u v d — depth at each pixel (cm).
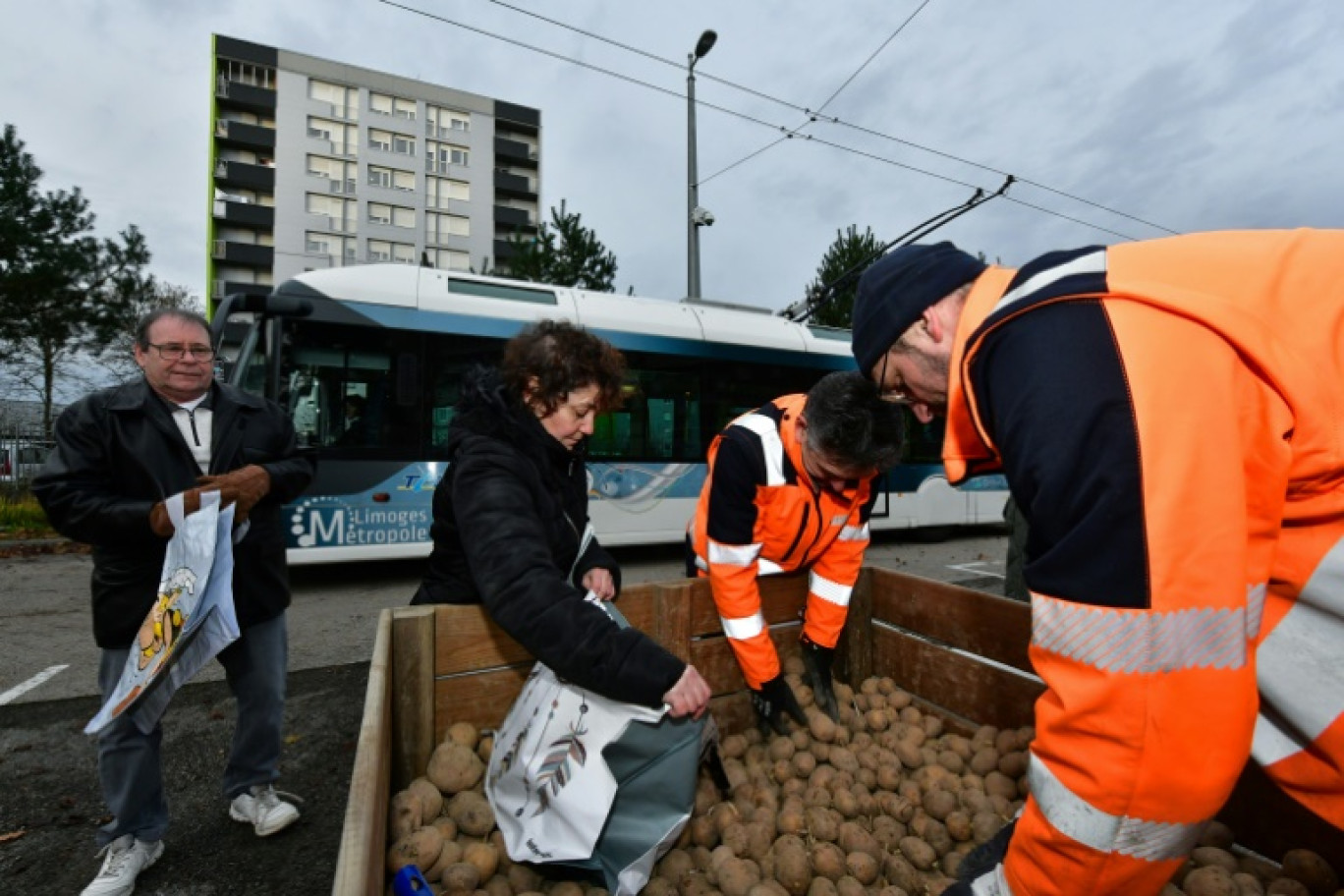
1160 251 100
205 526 186
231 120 5047
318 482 604
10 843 247
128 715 210
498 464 149
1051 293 91
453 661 198
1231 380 85
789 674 260
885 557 904
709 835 183
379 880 115
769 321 879
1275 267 96
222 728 337
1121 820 85
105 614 206
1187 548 79
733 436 216
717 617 246
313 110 5291
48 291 1844
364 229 5434
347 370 618
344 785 289
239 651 234
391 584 680
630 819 160
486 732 203
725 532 216
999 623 236
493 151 6028
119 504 194
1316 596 101
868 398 187
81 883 226
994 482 1048
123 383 217
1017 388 90
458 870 153
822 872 168
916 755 219
